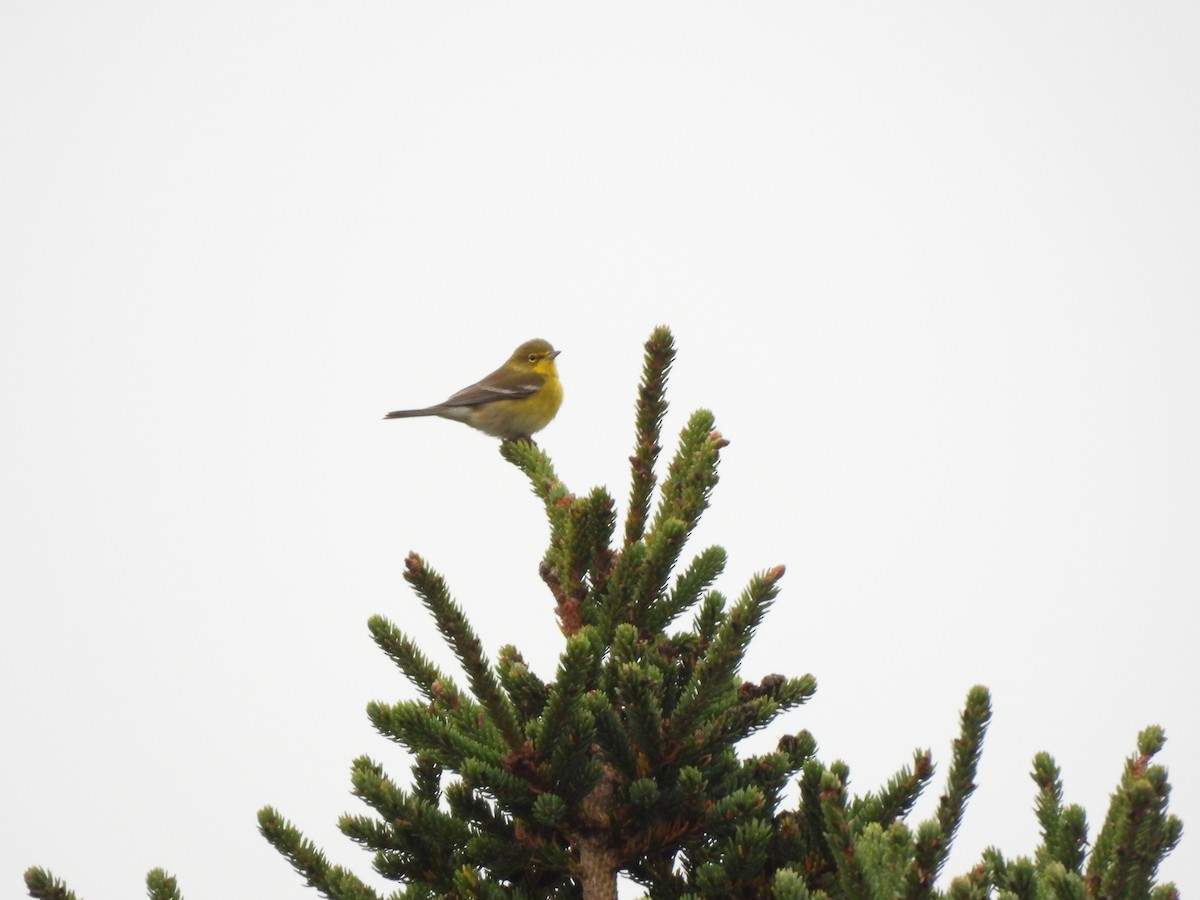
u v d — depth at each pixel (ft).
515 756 34.27
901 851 29.86
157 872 33.65
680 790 35.19
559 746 34.35
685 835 35.76
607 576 39.93
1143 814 29.60
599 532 39.27
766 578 34.71
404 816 35.45
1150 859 30.14
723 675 34.99
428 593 33.91
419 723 35.45
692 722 35.32
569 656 33.60
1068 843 33.24
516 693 36.70
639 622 38.86
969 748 31.73
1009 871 29.35
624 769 36.01
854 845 28.84
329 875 35.24
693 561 39.93
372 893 35.12
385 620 38.50
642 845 36.04
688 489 41.24
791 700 37.40
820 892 31.37
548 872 37.96
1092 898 30.68
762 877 34.68
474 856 35.96
